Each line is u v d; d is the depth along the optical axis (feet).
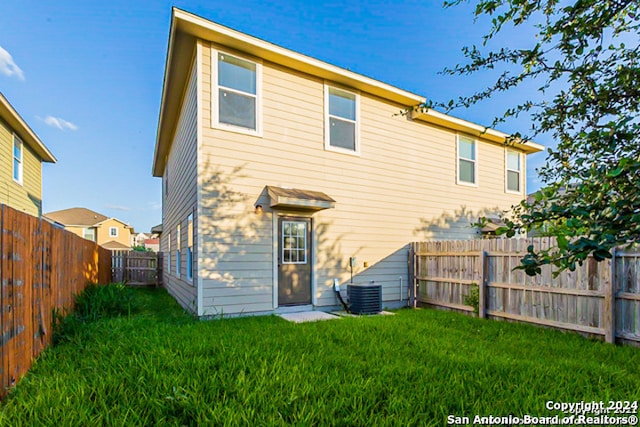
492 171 33.73
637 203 4.09
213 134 19.38
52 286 13.39
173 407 7.71
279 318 18.93
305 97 22.75
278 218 21.54
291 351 11.84
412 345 13.33
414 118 28.12
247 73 20.74
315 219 22.88
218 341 12.95
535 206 6.10
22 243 9.87
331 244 23.47
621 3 5.82
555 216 5.00
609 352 13.19
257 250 20.40
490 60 7.83
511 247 19.53
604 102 6.31
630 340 14.52
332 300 23.24
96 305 19.01
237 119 20.27
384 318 19.67
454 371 10.27
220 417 7.29
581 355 12.66
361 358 11.48
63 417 7.23
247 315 19.84
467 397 8.57
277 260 21.20
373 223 25.46
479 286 20.81
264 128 21.06
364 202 25.11
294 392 8.43
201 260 18.65
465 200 31.27
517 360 11.45
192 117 20.67
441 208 29.50
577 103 6.88
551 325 17.38
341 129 24.39
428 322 18.47
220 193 19.43
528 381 9.59
